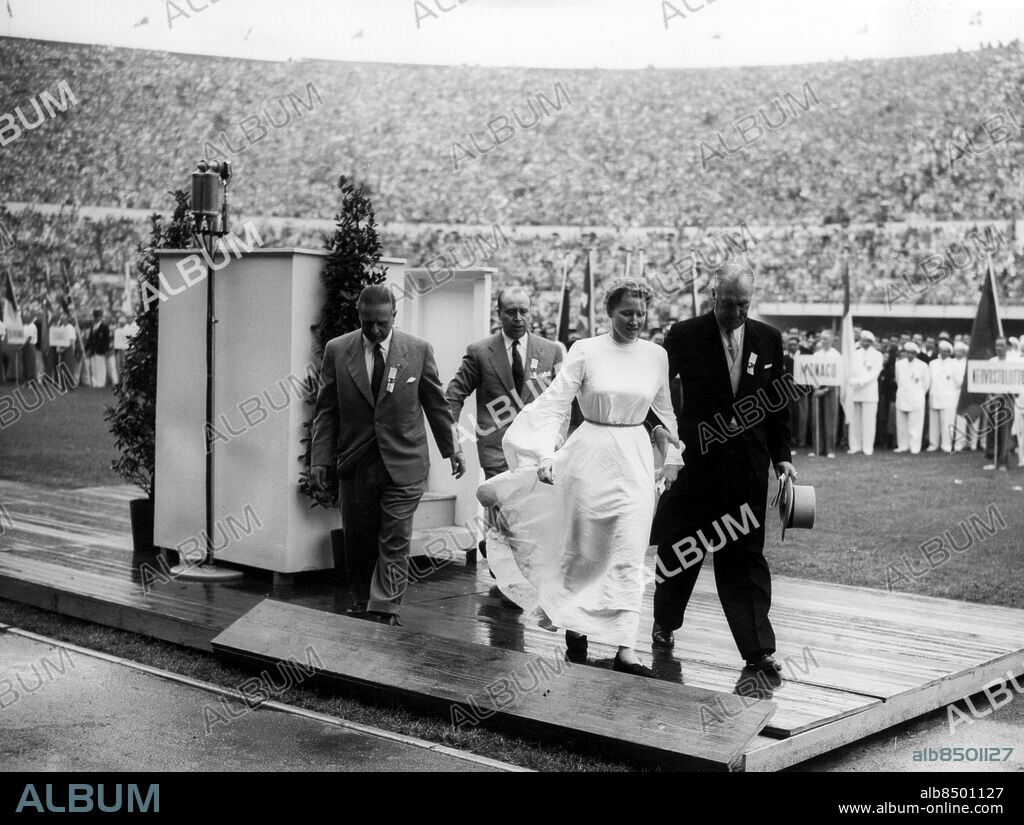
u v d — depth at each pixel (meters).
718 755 4.38
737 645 5.55
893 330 23.11
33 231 28.38
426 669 5.50
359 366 6.42
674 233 27.22
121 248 28.84
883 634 6.46
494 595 7.38
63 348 24.97
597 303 27.38
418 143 30.20
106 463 15.96
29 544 9.20
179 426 8.18
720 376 5.59
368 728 5.25
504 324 7.36
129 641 6.80
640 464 5.55
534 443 5.52
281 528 7.56
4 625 7.26
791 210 25.89
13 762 4.79
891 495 14.02
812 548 10.70
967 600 8.26
